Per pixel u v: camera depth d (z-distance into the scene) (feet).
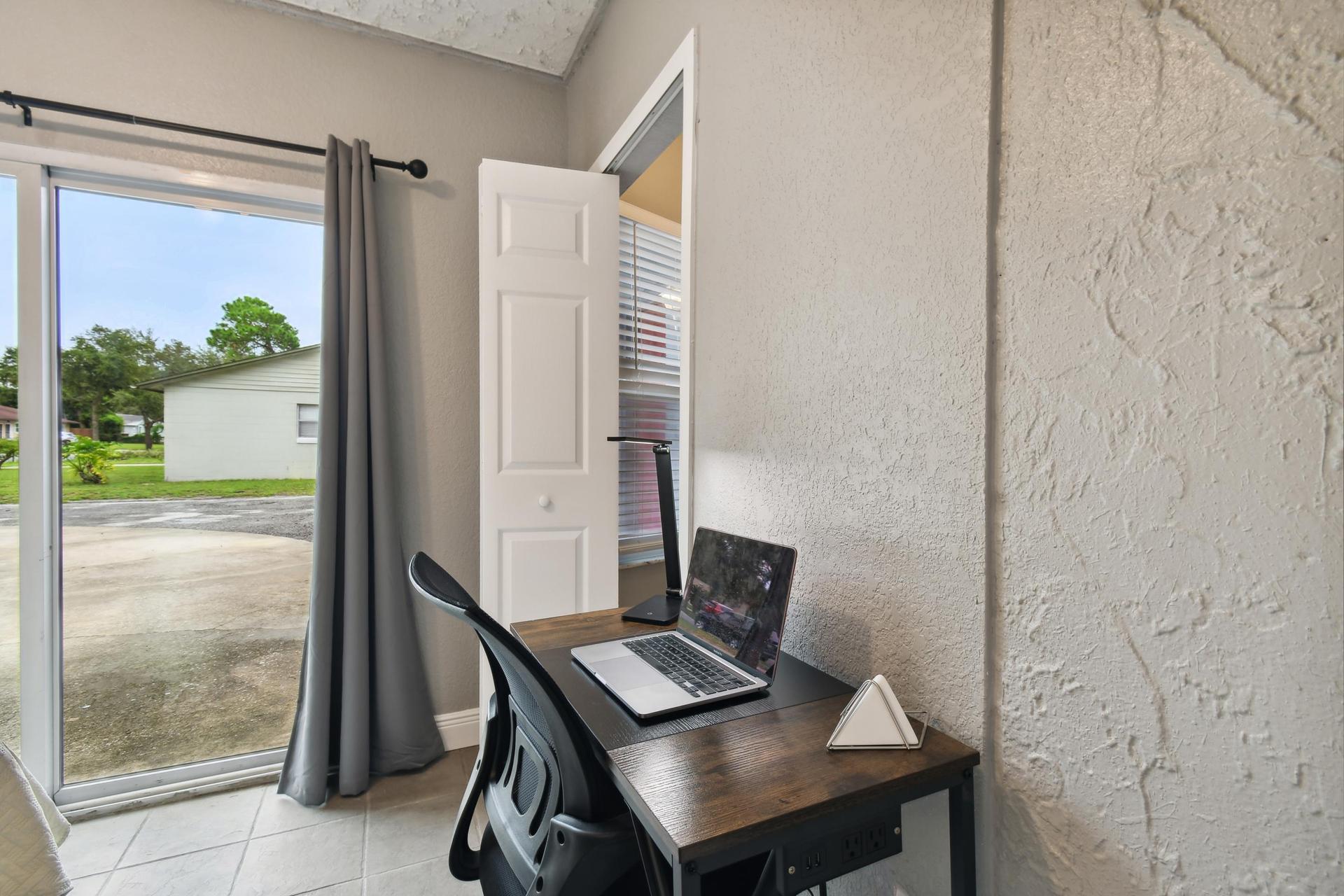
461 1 6.38
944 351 2.76
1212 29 1.89
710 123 4.62
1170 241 2.00
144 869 5.14
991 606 2.58
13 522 5.83
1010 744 2.52
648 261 8.29
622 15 6.20
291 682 6.91
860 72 3.25
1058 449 2.33
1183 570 1.97
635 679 3.13
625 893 2.63
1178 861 1.99
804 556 3.71
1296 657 1.73
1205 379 1.92
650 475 8.38
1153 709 2.05
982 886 2.60
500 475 6.49
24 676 5.77
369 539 6.67
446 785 6.46
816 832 2.14
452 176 7.33
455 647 7.30
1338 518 1.65
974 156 2.61
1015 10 2.48
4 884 3.97
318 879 5.02
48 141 5.77
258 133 6.48
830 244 3.47
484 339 6.49
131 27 6.02
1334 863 1.66
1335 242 1.64
